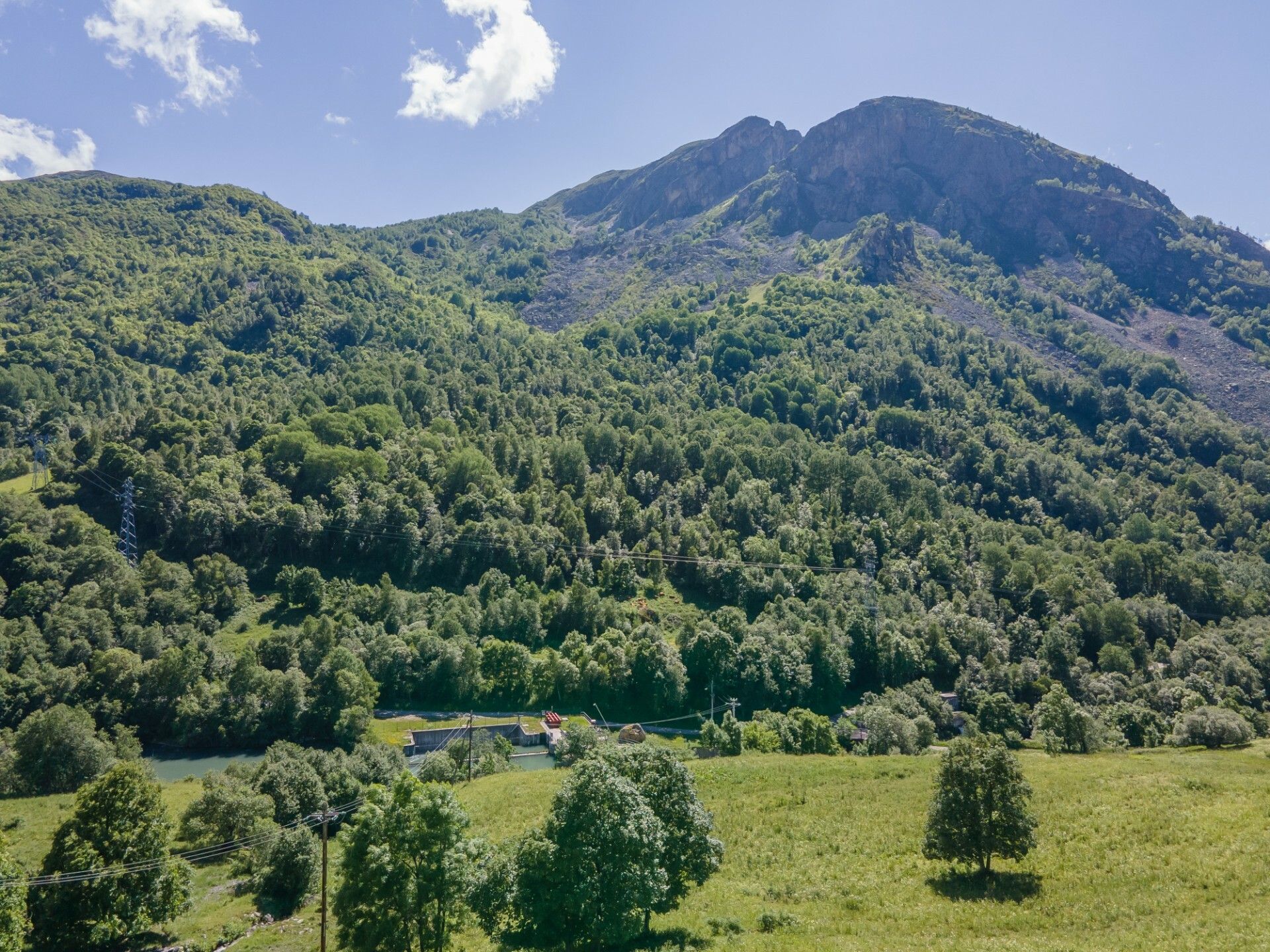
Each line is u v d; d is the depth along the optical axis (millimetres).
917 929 44625
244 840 66000
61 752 87000
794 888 52125
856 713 123250
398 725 110938
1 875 46781
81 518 136625
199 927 54438
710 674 126375
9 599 117062
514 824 65562
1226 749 93812
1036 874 51719
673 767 44656
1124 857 53250
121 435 167750
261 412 187875
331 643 118375
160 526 146250
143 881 51438
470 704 119750
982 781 50906
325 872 43250
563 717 118812
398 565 148625
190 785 88062
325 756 83938
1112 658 139500
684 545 162250
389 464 173625
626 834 38000
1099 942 41625
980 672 135875
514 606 135750
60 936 48875
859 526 182625
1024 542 190125
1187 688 125438
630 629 138250
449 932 43562
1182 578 170375
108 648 112625
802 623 140625
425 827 41594
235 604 131250
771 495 186875
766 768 79375
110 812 52375
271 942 51750
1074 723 98375
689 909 48531
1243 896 46000
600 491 181125
